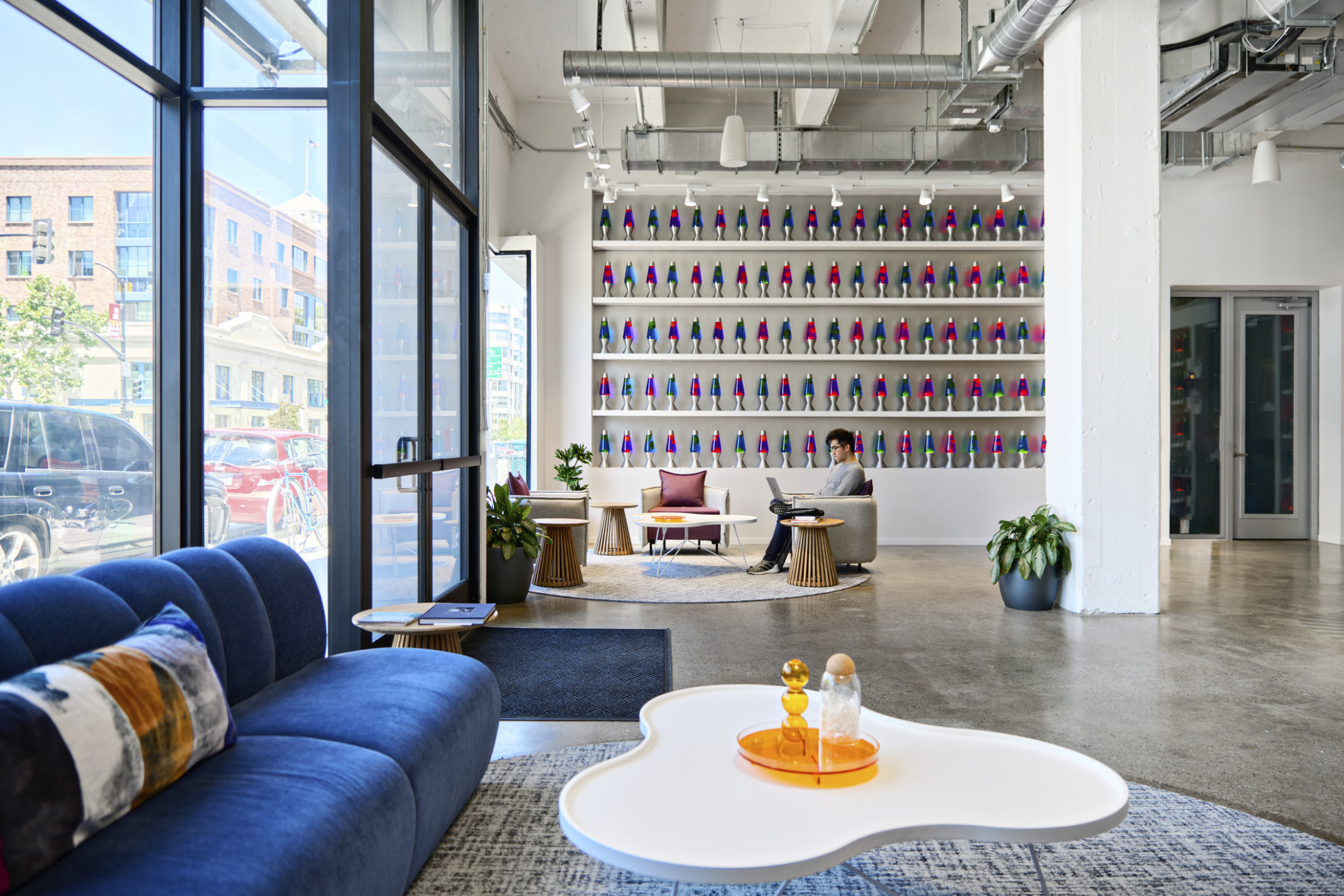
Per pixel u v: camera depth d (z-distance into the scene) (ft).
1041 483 30.42
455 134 16.98
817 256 31.17
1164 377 29.40
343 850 5.10
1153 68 17.31
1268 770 9.12
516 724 10.58
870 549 23.47
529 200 29.73
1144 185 17.31
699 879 4.62
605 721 10.68
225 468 11.46
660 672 12.91
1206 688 12.12
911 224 31.22
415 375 14.12
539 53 25.44
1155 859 7.18
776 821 5.22
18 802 4.22
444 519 15.97
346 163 10.92
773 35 25.11
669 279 30.76
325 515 12.37
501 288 28.53
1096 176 17.30
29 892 4.17
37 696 4.63
